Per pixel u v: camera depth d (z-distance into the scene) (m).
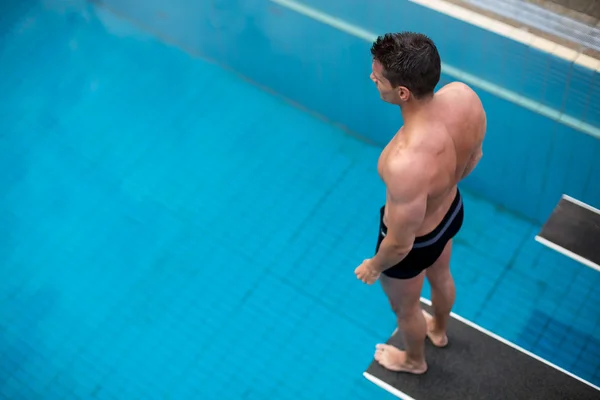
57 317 4.30
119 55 5.46
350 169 4.79
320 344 4.14
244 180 4.79
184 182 4.81
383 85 2.41
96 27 5.61
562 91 3.80
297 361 4.09
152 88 5.27
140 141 5.02
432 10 3.96
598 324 4.11
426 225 2.75
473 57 4.01
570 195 4.21
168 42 5.49
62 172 4.89
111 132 5.07
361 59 4.44
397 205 2.46
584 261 3.45
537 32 3.78
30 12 5.71
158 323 4.26
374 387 3.97
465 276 4.31
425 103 2.42
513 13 3.88
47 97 5.28
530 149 4.12
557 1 3.96
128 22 5.61
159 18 5.37
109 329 4.25
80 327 4.27
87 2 5.71
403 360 3.67
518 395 3.62
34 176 4.89
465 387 3.67
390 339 3.86
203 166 4.88
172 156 4.93
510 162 4.28
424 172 2.40
